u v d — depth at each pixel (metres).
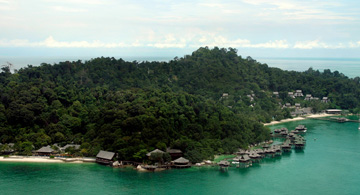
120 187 179.62
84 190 175.62
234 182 187.75
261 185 183.88
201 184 184.88
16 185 181.25
